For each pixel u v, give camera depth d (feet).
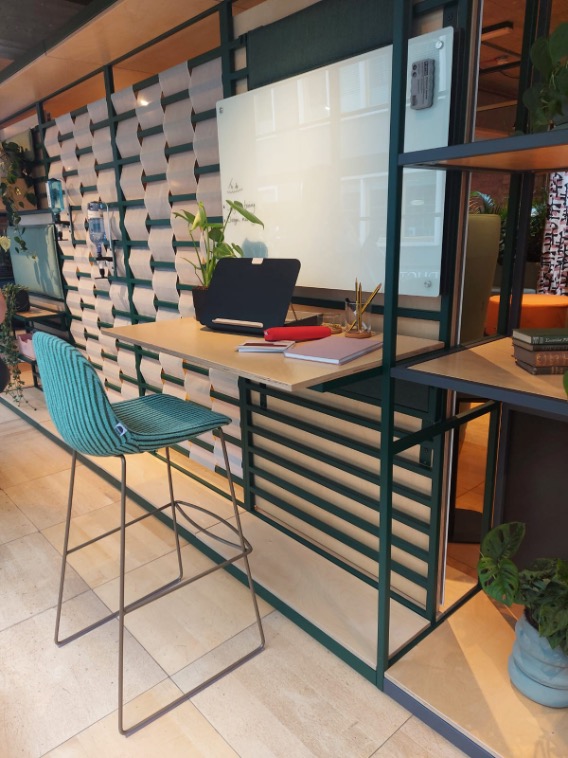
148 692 5.97
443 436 6.10
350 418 7.08
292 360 5.24
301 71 6.84
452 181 5.66
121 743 5.39
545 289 19.31
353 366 4.94
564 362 4.68
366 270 6.61
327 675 6.15
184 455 11.46
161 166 9.80
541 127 4.58
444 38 5.22
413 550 6.62
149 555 8.46
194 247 9.05
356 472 7.17
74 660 6.44
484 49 12.96
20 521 9.61
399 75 4.44
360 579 7.40
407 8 4.33
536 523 6.36
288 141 7.07
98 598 7.50
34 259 16.10
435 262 5.82
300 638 6.71
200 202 8.48
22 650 6.61
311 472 7.94
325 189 6.80
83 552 8.59
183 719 5.64
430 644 6.19
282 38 6.98
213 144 8.55
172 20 8.79
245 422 8.92
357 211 6.50
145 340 6.33
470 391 4.51
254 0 7.98
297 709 5.72
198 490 10.04
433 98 5.44
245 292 6.64
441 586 6.63
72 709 5.79
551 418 5.92
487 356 5.48
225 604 7.34
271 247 7.72
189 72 8.63
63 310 15.56
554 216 18.60
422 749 5.23
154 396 6.98
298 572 7.56
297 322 6.46
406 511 6.77
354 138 6.31
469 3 5.18
